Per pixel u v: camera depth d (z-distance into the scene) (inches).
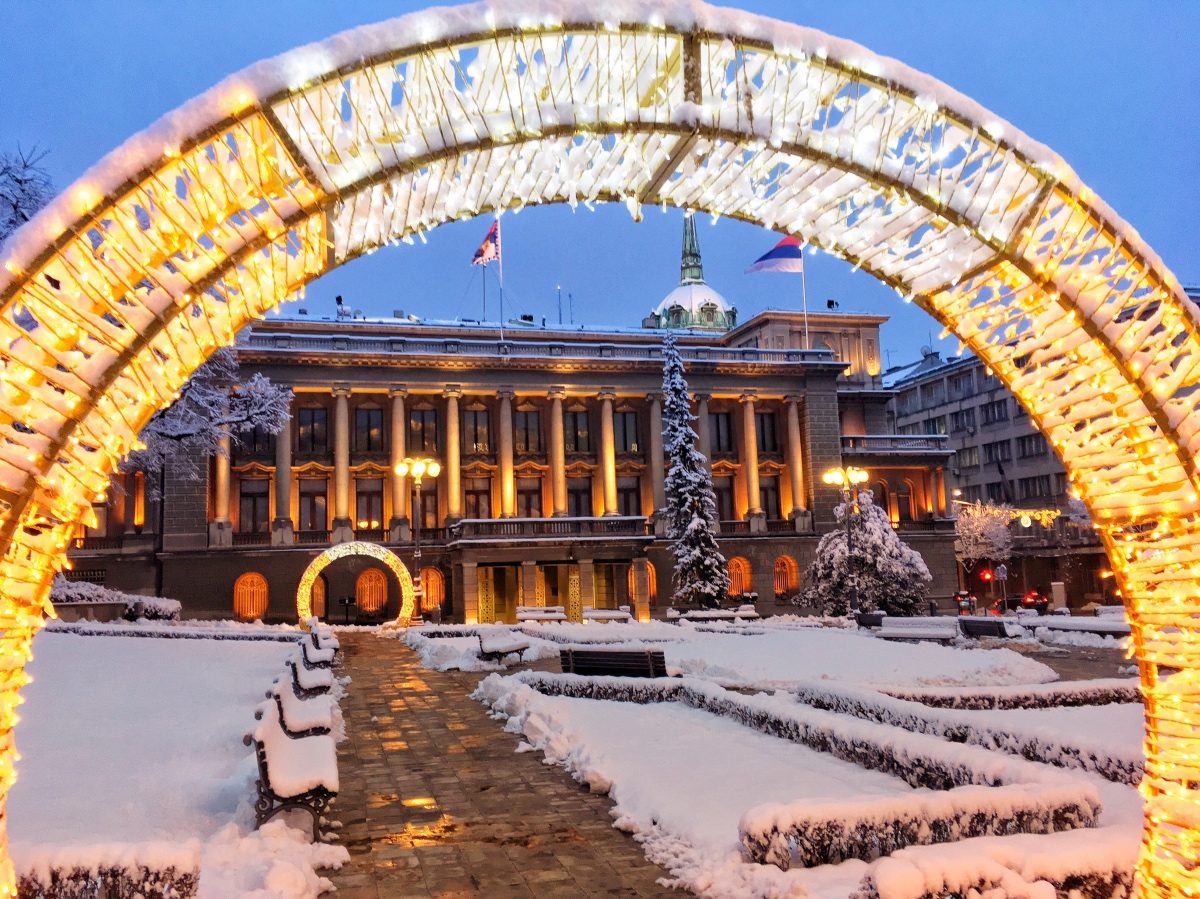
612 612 1658.5
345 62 167.9
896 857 224.2
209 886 254.8
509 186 199.5
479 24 171.9
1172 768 217.8
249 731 507.2
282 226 176.4
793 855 282.8
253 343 2255.2
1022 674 750.5
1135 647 226.1
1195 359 200.2
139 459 1488.7
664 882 283.1
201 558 2155.5
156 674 725.9
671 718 544.1
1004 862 229.8
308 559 2220.7
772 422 2731.3
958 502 3031.5
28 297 166.7
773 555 2564.0
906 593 1875.0
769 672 753.6
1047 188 192.7
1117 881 235.0
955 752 339.6
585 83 187.6
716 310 4429.1
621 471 2561.5
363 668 949.2
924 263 214.1
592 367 2495.1
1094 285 199.6
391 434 2358.5
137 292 173.6
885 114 196.7
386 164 176.6
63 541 186.4
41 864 212.1
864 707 506.3
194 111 164.2
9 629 180.7
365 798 396.5
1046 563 3144.7
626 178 208.4
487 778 430.9
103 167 161.9
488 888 283.3
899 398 3956.7
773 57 188.4
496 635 1214.3
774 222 214.8
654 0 177.3
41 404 169.0
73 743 454.9
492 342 2455.7
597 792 398.0
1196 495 201.3
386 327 2723.9
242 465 2265.0
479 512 2444.6
